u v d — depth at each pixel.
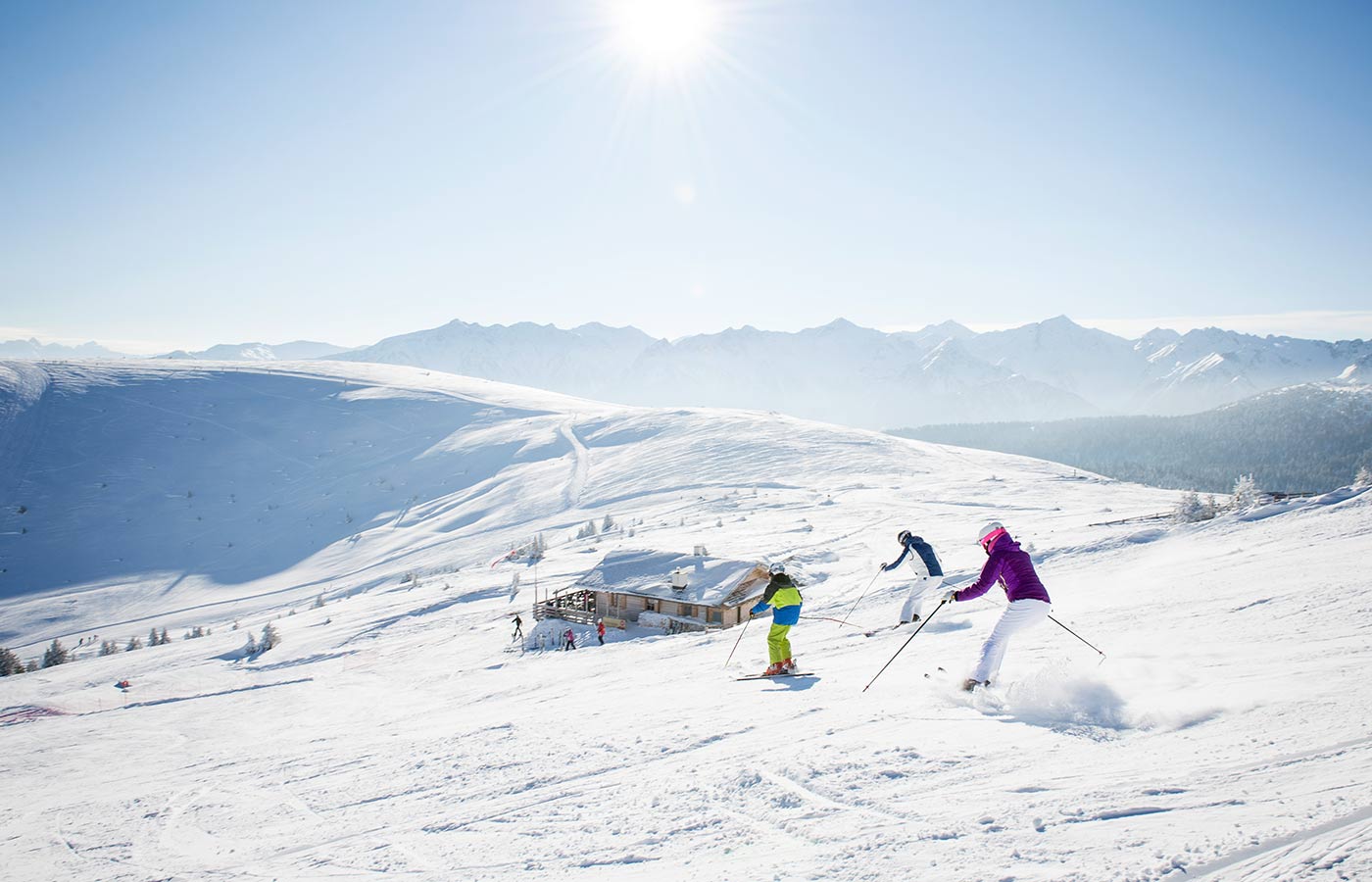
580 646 38.12
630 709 10.12
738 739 7.12
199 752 17.50
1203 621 9.29
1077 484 113.50
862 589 29.00
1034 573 7.39
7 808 11.98
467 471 158.75
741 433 154.88
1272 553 15.40
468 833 5.76
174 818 8.84
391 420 199.00
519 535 108.44
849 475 120.38
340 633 53.28
